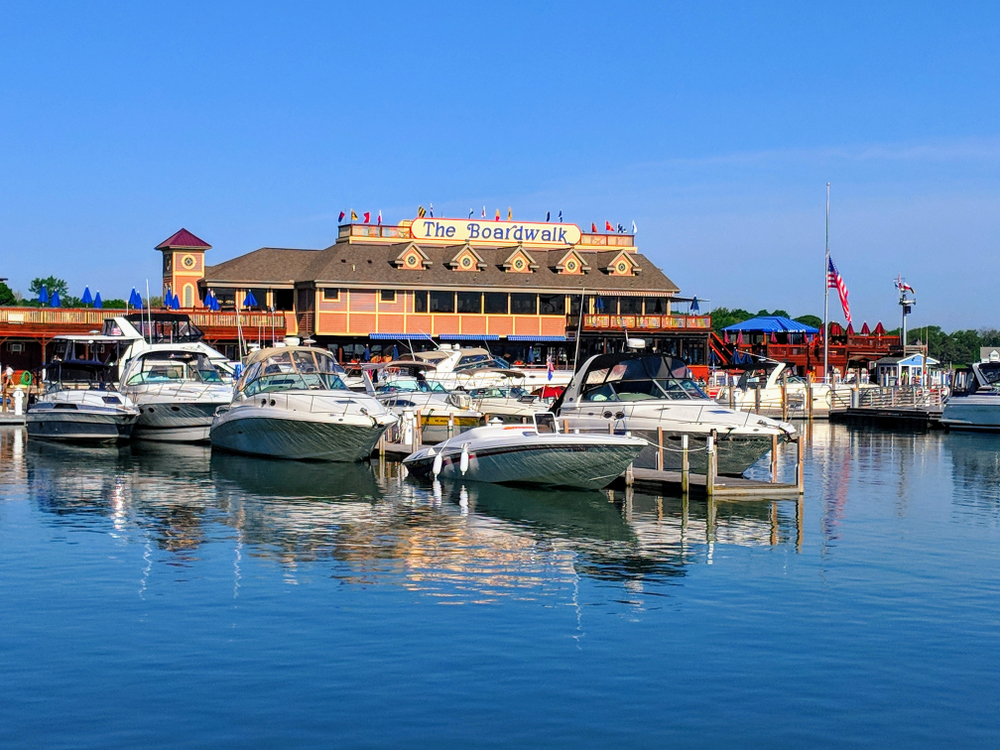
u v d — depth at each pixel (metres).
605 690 14.01
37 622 16.59
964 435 52.56
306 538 22.98
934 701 13.81
